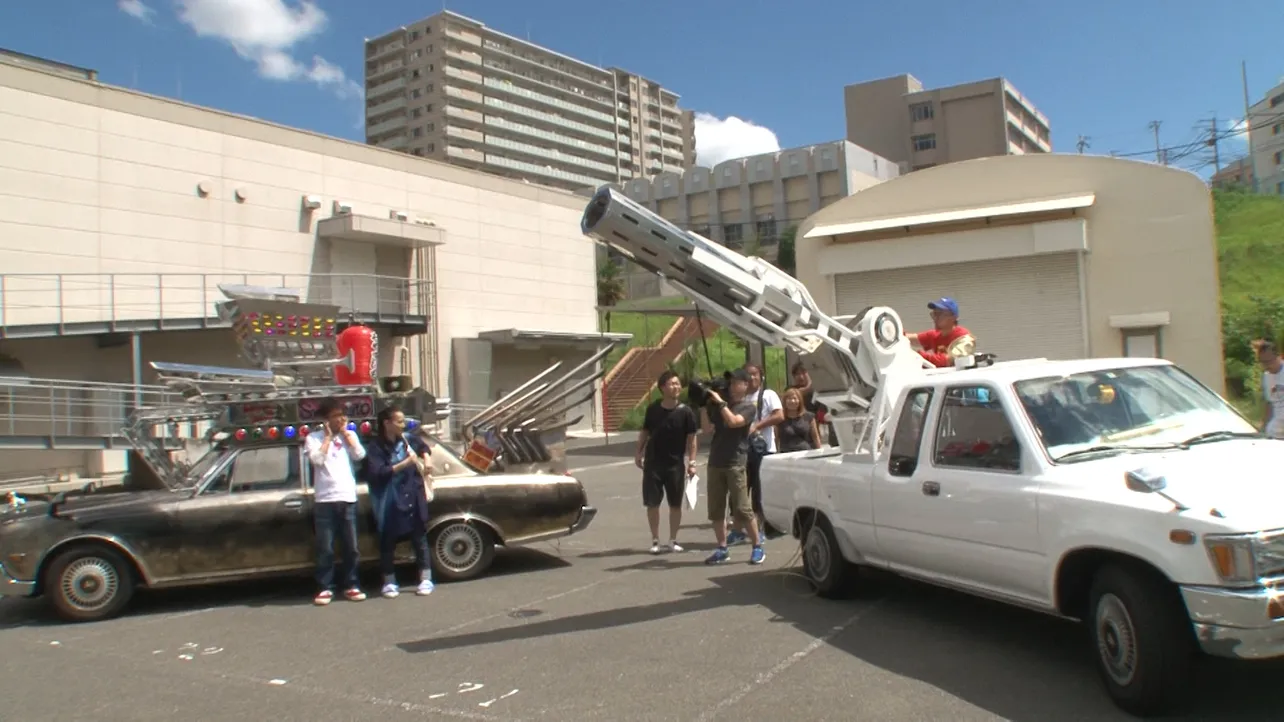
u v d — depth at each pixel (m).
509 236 29.98
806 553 7.44
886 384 6.92
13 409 18.47
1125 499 4.46
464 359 27.75
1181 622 4.26
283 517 7.95
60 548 7.46
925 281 20.44
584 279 32.97
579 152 118.00
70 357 19.58
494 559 9.57
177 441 9.49
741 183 76.81
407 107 104.94
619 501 14.52
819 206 74.00
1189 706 4.49
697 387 8.73
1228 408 5.62
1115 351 18.66
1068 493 4.78
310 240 24.05
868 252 20.69
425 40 103.75
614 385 36.88
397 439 8.05
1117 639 4.49
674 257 6.72
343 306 24.67
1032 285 19.41
